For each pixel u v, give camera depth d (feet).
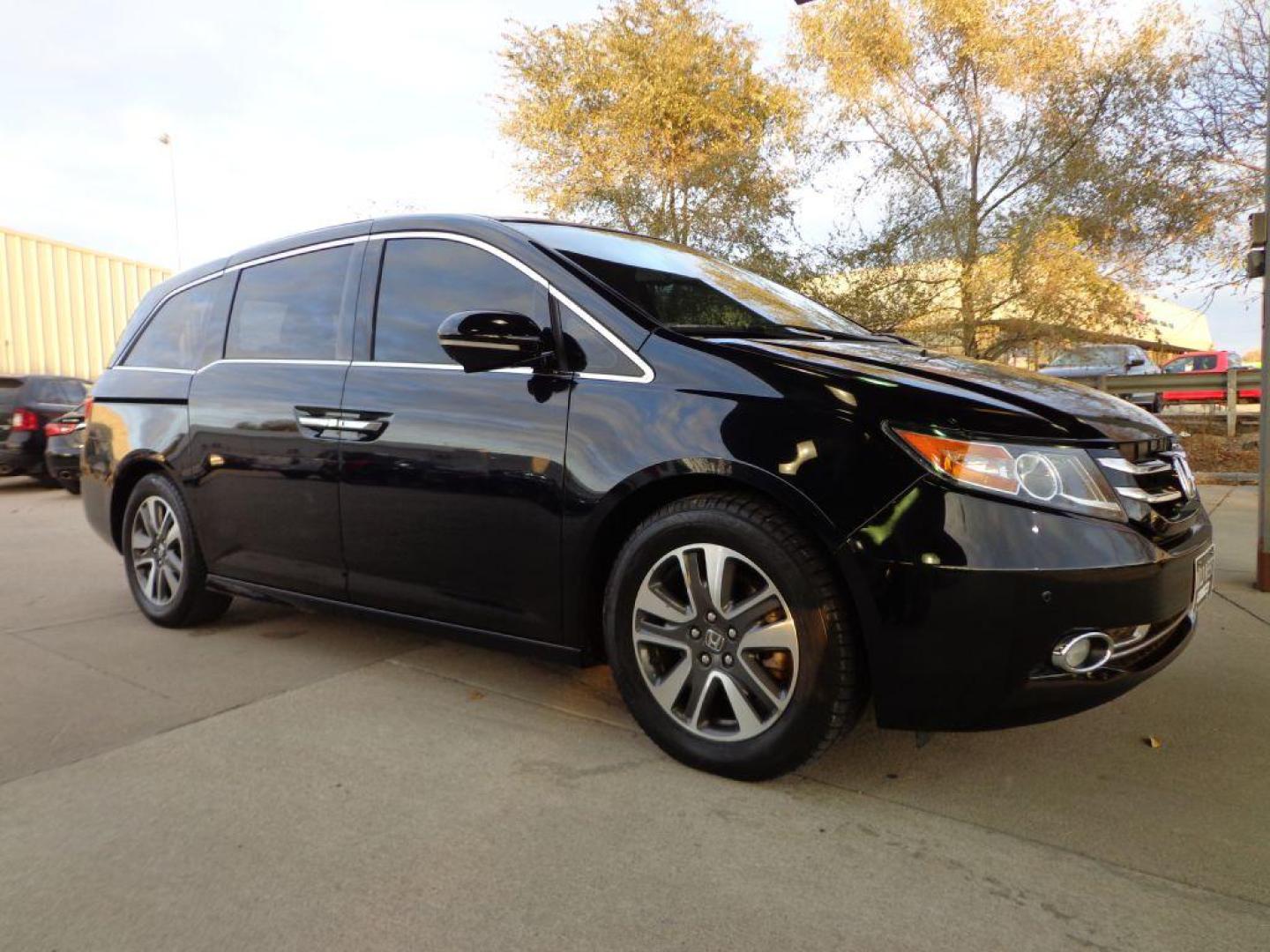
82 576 16.87
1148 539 6.96
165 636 12.37
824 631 7.02
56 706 9.57
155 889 6.08
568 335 8.58
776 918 5.81
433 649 11.71
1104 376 37.58
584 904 5.93
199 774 7.88
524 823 7.01
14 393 31.55
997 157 38.34
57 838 6.75
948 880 6.27
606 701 9.75
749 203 46.21
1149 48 35.45
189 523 12.18
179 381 12.33
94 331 52.11
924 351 9.57
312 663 11.10
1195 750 8.53
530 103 52.29
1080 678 6.74
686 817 7.12
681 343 8.03
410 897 6.00
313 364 10.57
